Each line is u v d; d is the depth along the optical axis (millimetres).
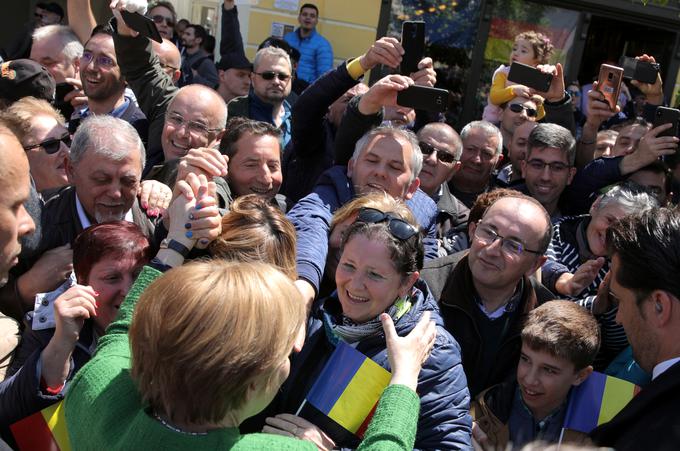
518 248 2328
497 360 2402
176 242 1703
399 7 7105
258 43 6715
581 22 7637
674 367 1510
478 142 3850
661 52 7918
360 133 2891
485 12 7363
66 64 3930
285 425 1698
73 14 4344
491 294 2400
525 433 2150
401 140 2625
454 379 1849
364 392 1744
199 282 1230
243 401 1243
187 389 1183
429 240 2869
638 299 1607
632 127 3941
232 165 2938
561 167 3498
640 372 2297
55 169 2734
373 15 6906
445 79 7516
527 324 2176
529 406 2178
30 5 8336
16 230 1560
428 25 7293
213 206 1737
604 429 1543
